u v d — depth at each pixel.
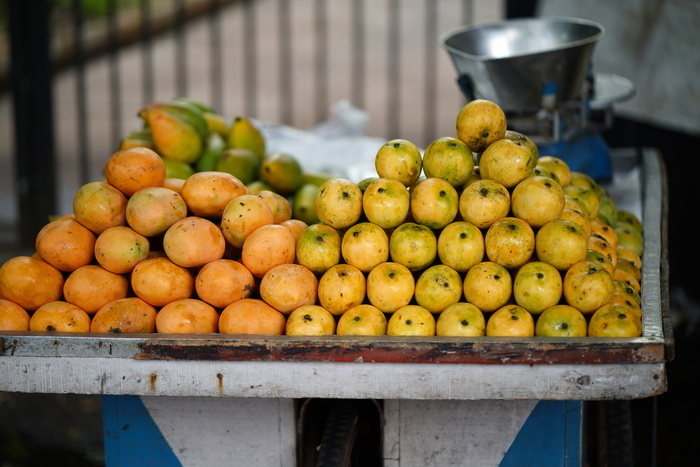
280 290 2.12
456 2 11.87
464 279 2.17
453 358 1.90
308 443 2.42
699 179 4.68
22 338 2.00
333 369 1.94
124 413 2.33
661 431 3.69
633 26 4.49
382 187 2.20
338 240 2.23
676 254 4.82
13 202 6.43
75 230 2.24
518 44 3.31
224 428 2.31
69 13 10.45
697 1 4.22
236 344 1.95
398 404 2.23
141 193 2.23
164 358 1.97
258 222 2.25
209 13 11.70
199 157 3.08
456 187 2.31
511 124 3.03
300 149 4.16
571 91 3.00
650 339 1.88
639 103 4.57
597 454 2.87
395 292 2.12
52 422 3.91
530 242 2.14
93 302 2.20
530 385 1.90
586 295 2.05
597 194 2.71
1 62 8.70
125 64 9.69
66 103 8.34
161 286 2.15
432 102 7.97
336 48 10.05
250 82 8.12
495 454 2.23
